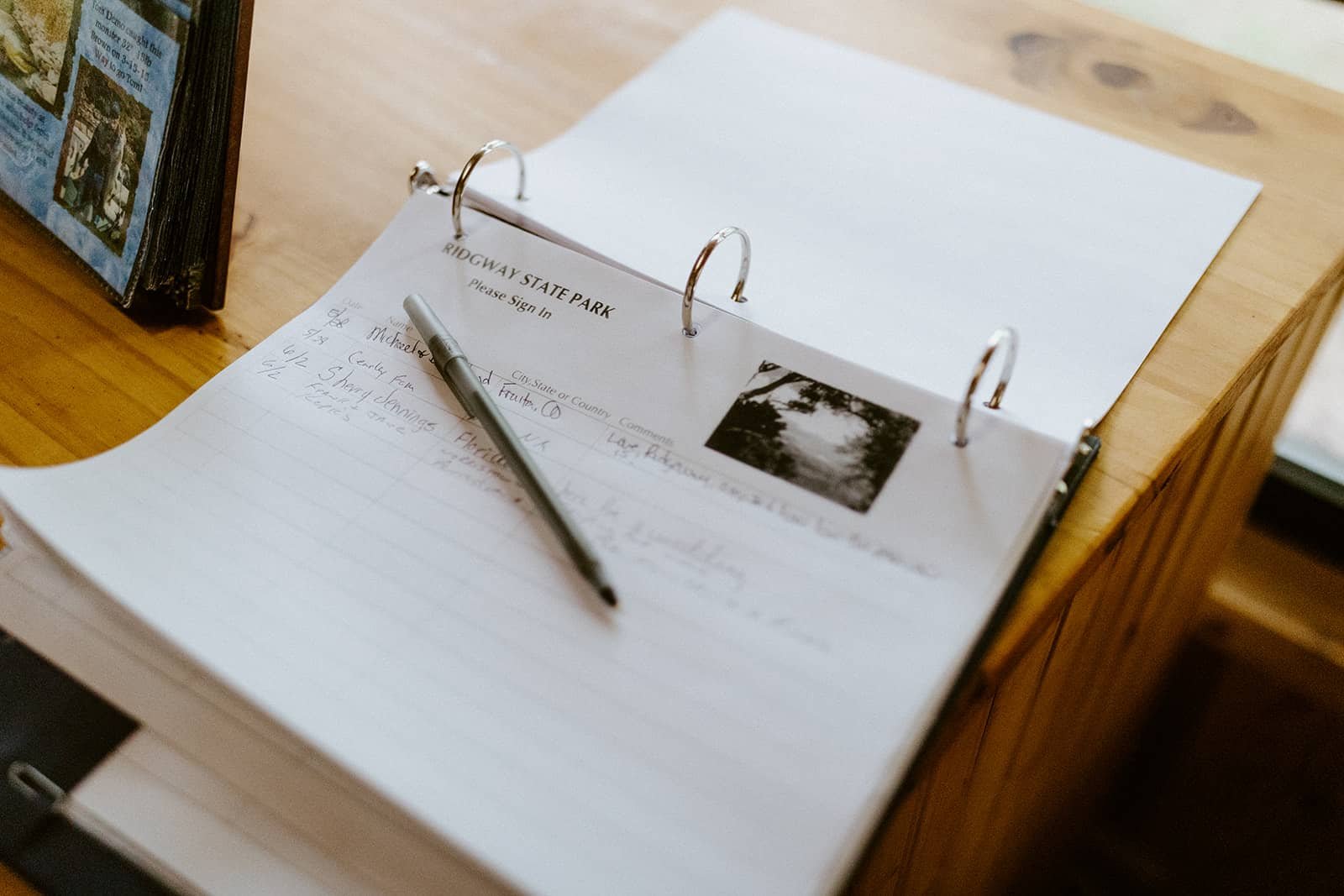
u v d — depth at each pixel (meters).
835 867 0.35
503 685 0.39
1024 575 0.43
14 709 0.44
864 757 0.37
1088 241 0.60
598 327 0.51
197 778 0.42
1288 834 1.15
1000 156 0.65
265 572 0.42
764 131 0.66
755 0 0.79
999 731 0.53
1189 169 0.65
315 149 0.65
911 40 0.75
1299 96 0.72
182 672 0.45
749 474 0.45
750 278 0.55
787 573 0.42
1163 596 0.78
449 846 0.35
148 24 0.49
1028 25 0.77
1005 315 0.55
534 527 0.44
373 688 0.39
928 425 0.45
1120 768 1.12
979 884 0.77
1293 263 0.59
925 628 0.40
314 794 0.42
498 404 0.48
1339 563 1.15
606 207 0.59
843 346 0.51
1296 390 0.83
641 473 0.45
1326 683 1.07
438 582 0.42
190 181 0.51
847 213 0.60
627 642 0.40
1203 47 0.76
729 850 0.35
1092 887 1.21
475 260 0.54
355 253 0.58
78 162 0.55
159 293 0.56
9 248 0.58
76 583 0.46
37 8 0.55
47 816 0.41
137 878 0.40
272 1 0.77
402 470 0.46
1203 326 0.55
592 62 0.72
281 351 0.51
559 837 0.35
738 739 0.38
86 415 0.50
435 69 0.71
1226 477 0.74
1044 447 0.44
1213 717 1.14
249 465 0.46
